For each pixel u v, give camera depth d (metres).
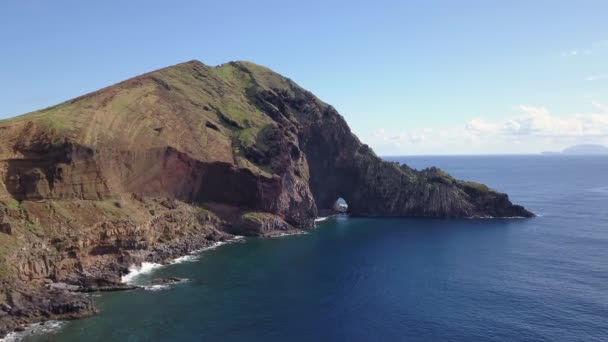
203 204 155.25
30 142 114.94
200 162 152.62
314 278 108.81
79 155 120.31
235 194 159.25
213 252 132.75
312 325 81.62
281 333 78.19
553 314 86.44
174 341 74.00
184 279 105.75
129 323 80.19
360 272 114.12
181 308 87.94
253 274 111.06
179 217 138.62
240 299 93.69
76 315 81.94
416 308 89.88
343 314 86.81
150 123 150.62
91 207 114.50
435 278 109.38
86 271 102.62
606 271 114.00
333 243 147.50
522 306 90.56
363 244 146.25
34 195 108.81
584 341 75.38
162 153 144.88
